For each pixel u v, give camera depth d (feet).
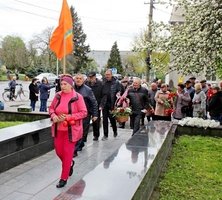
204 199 17.97
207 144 31.04
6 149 21.42
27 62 221.66
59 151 18.67
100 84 32.76
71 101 18.39
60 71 203.51
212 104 39.55
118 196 11.53
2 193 17.79
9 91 86.43
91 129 36.88
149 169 15.78
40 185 19.13
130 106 31.76
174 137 33.09
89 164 23.73
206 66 37.47
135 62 208.74
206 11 35.09
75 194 11.64
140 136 24.00
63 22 32.55
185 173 22.43
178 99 40.45
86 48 245.04
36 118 40.42
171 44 38.70
